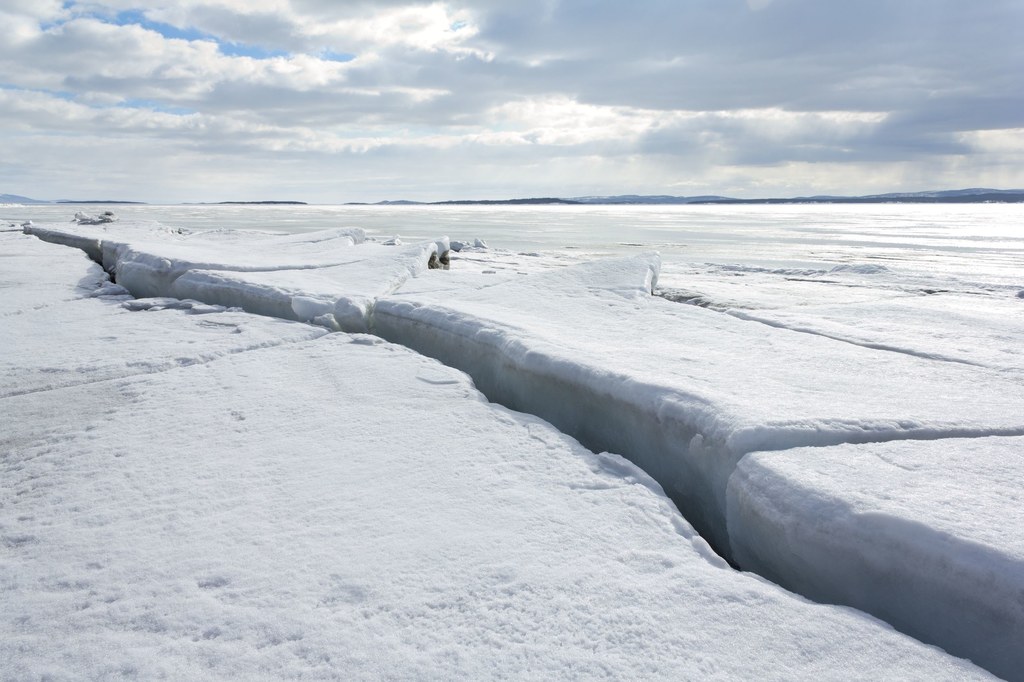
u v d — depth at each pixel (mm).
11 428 4133
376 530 2762
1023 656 2025
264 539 2703
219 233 20422
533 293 8102
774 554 2752
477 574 2408
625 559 2500
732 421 3330
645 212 130500
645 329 6293
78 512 3002
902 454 3074
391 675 1898
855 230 50281
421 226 56906
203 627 2139
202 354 5867
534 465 3428
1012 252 27094
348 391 4742
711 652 1968
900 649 1979
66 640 2090
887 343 5746
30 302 8469
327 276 9398
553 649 1994
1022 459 3006
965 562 2170
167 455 3648
